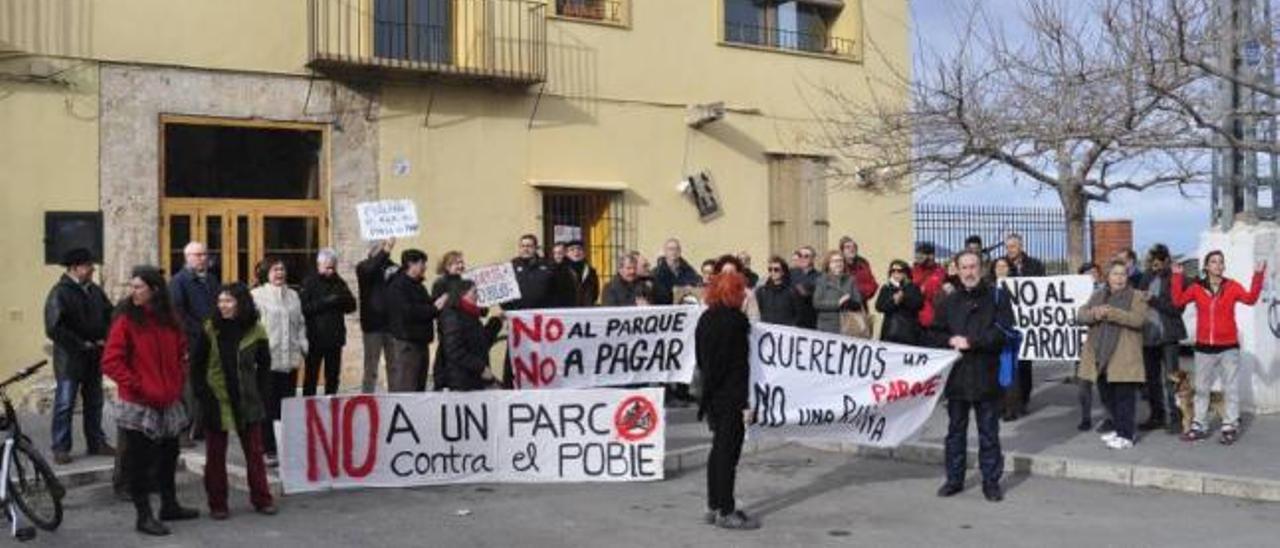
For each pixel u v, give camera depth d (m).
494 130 17.30
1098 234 21.80
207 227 15.54
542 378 11.64
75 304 10.95
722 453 8.96
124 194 14.93
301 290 12.38
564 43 17.86
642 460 10.89
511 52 17.25
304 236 16.14
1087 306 12.38
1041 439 12.50
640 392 10.92
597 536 8.71
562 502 9.96
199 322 11.30
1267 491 9.95
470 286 11.16
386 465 10.50
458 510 9.62
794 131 20.09
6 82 14.24
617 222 18.36
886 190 19.58
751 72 19.69
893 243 21.08
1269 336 14.04
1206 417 12.36
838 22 21.12
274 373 11.30
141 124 15.02
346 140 16.25
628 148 18.47
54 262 14.50
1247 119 13.38
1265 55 13.43
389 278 13.11
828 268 14.87
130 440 8.70
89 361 11.15
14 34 14.27
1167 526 9.01
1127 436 11.95
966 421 10.16
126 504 9.81
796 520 9.26
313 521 9.20
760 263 19.70
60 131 14.55
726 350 8.95
